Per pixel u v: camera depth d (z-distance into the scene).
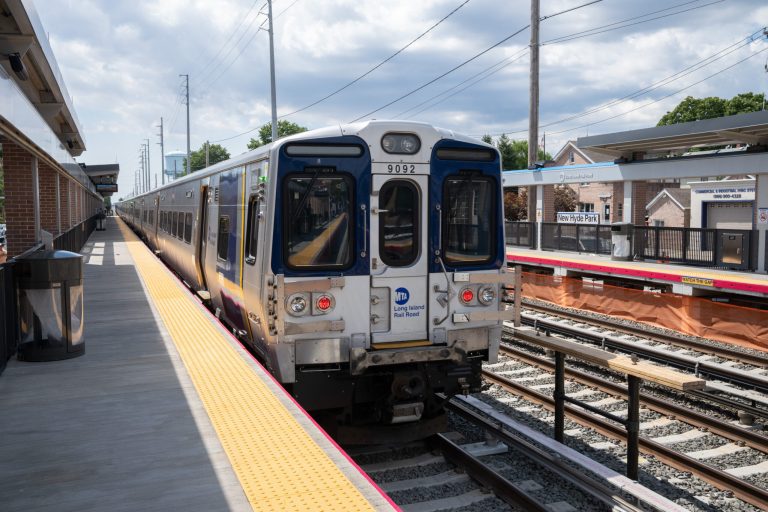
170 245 17.64
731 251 15.80
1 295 6.46
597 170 20.17
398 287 6.64
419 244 6.72
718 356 10.80
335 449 4.29
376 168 6.53
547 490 5.98
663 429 7.45
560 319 14.34
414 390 6.61
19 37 10.77
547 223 22.41
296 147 6.34
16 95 7.77
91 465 4.14
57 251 6.92
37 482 3.90
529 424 7.67
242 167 8.02
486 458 6.70
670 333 12.68
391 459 6.72
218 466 4.05
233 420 4.90
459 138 6.86
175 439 4.54
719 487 6.03
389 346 6.59
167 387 5.81
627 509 5.40
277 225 6.31
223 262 9.21
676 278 15.02
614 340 11.14
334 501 3.51
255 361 6.73
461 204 6.93
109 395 5.60
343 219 6.49
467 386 6.94
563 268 18.81
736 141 16.95
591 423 7.54
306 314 6.35
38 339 6.75
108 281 13.61
